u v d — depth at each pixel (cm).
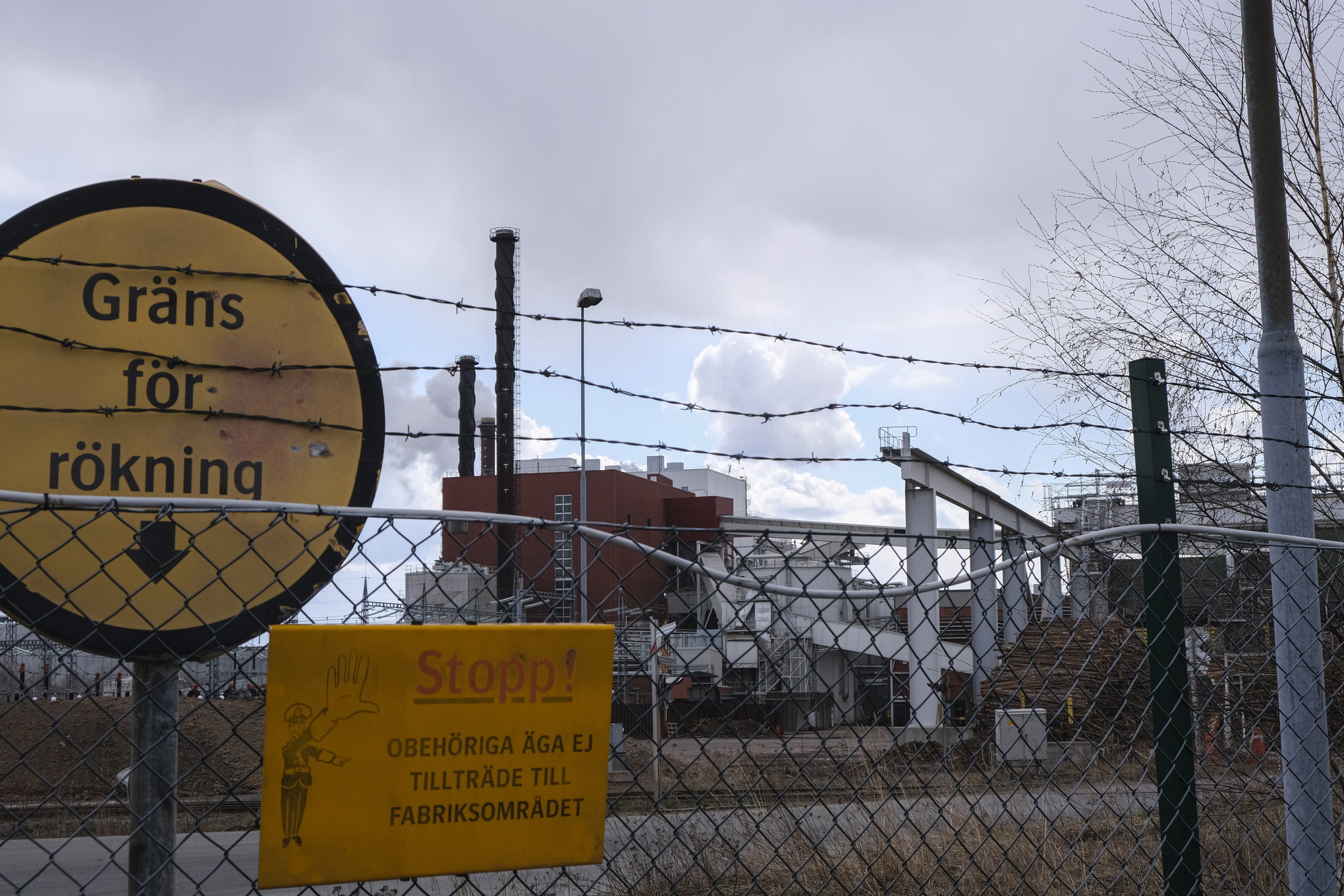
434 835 212
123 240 250
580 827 223
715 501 5238
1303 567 371
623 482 4966
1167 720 326
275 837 201
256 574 249
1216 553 405
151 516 240
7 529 225
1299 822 361
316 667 205
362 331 271
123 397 243
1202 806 440
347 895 529
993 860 525
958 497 2856
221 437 250
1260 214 397
